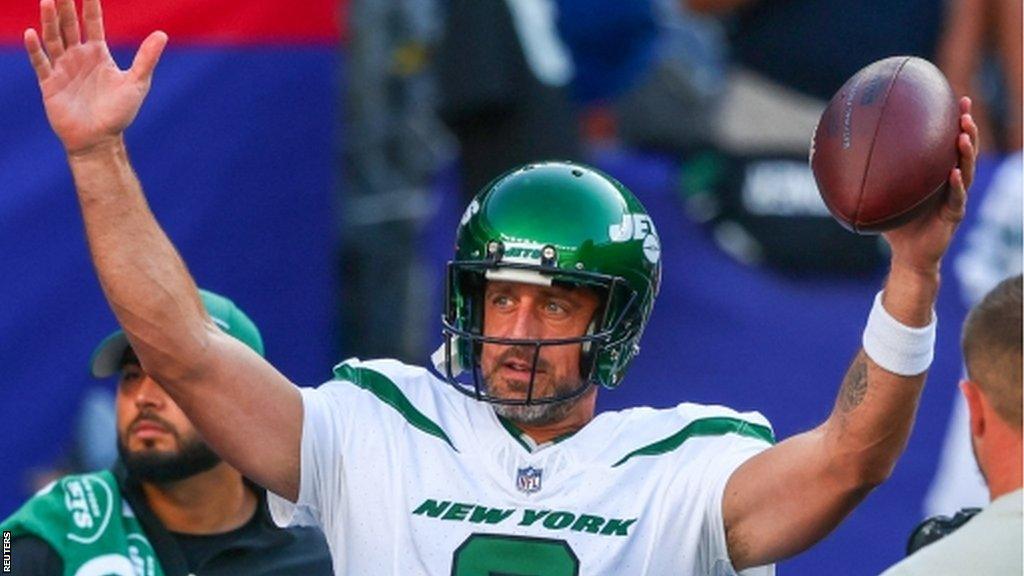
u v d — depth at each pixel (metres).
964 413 18.45
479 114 18.89
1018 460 10.12
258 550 13.81
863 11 20.00
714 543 11.09
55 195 18.16
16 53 18.05
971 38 20.28
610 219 11.31
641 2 20.08
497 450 11.17
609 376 11.40
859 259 18.94
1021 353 10.05
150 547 13.62
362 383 11.41
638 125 20.08
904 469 18.36
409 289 21.16
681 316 18.92
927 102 10.32
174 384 10.92
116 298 10.78
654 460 11.19
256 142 18.66
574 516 10.99
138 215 10.85
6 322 18.11
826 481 10.70
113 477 13.79
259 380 11.02
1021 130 20.36
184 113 18.48
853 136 10.34
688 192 19.09
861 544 18.28
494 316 11.30
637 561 10.95
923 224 10.34
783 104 19.86
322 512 11.25
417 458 11.15
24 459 18.16
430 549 10.95
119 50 18.28
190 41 18.48
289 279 18.78
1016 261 18.81
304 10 18.77
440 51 19.09
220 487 13.69
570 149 18.98
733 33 20.33
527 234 11.16
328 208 18.92
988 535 9.83
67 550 13.41
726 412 11.45
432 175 21.05
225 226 18.61
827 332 18.88
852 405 10.55
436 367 11.45
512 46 18.81
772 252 18.97
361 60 21.47
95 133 10.78
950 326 18.70
